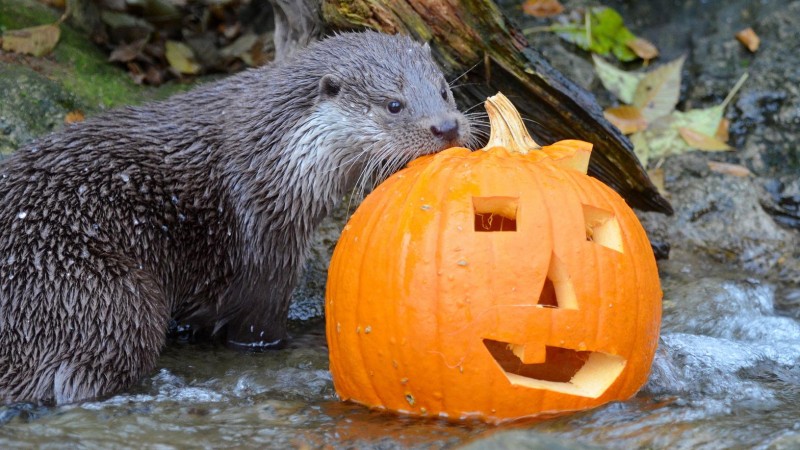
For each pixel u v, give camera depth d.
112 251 4.59
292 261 5.14
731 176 6.70
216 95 5.18
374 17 5.37
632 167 5.77
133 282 4.54
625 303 3.74
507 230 4.10
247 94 5.10
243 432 3.88
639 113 7.04
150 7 6.89
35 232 4.45
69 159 4.75
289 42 6.09
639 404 3.87
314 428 3.84
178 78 7.00
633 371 3.84
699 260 6.31
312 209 5.05
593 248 3.71
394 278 3.72
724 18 7.81
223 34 7.11
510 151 4.09
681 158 6.84
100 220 4.62
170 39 7.05
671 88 7.17
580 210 3.74
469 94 5.58
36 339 4.34
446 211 3.71
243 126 5.02
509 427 3.66
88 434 3.87
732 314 5.41
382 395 3.87
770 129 7.00
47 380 4.31
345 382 4.01
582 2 7.93
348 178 5.09
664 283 5.91
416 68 4.95
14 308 4.35
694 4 7.97
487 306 3.59
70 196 4.61
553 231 3.67
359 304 3.84
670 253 6.36
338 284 3.97
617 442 3.53
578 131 5.61
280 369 4.83
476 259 3.62
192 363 4.95
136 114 5.09
